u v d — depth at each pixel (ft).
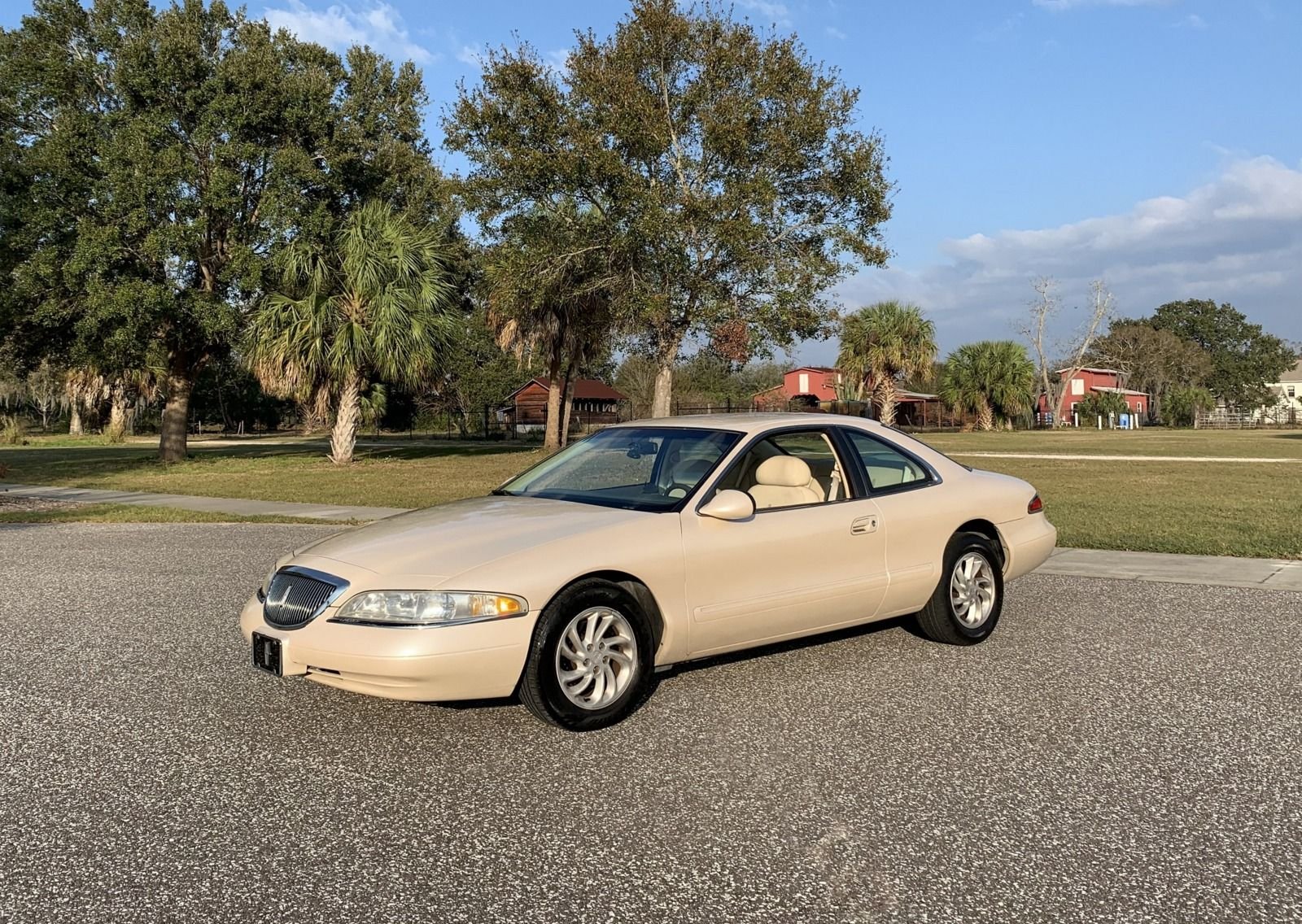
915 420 216.54
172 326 90.53
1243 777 12.54
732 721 14.87
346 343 80.74
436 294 82.48
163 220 87.97
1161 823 11.14
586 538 14.53
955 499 19.17
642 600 14.98
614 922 9.07
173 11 91.04
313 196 94.17
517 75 69.05
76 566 30.91
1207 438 141.90
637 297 68.18
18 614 23.32
